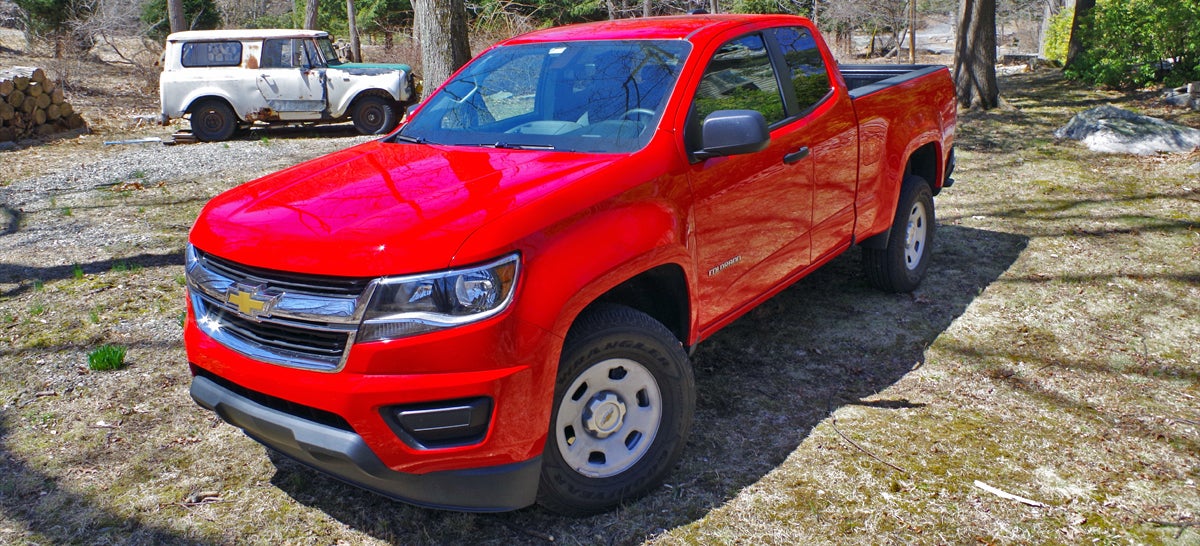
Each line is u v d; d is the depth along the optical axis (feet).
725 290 12.31
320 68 45.11
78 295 18.90
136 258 21.83
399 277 8.60
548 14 93.97
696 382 14.29
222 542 10.17
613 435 10.44
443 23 30.66
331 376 8.81
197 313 10.21
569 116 12.19
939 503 10.75
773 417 13.06
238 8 98.53
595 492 10.28
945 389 13.94
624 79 12.41
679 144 11.32
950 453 11.93
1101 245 21.20
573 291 9.30
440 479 9.16
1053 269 19.65
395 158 11.80
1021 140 34.58
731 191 12.01
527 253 9.03
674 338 10.65
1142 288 18.25
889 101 16.48
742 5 104.68
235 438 12.67
